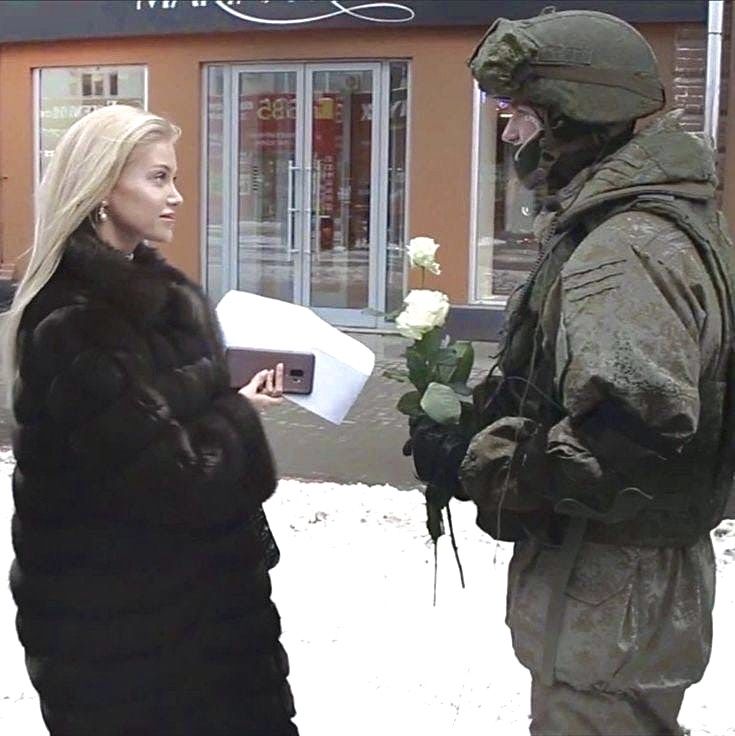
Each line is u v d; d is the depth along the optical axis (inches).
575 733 90.1
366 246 472.7
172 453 89.4
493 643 164.7
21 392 91.4
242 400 96.2
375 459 283.3
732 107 402.0
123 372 88.7
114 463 89.0
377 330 471.2
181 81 485.1
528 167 93.7
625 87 87.7
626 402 78.5
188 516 91.1
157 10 474.9
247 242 491.5
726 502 89.3
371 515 222.8
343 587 184.9
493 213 444.8
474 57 92.2
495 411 93.4
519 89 89.6
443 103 444.1
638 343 79.4
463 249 448.1
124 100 496.4
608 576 86.7
